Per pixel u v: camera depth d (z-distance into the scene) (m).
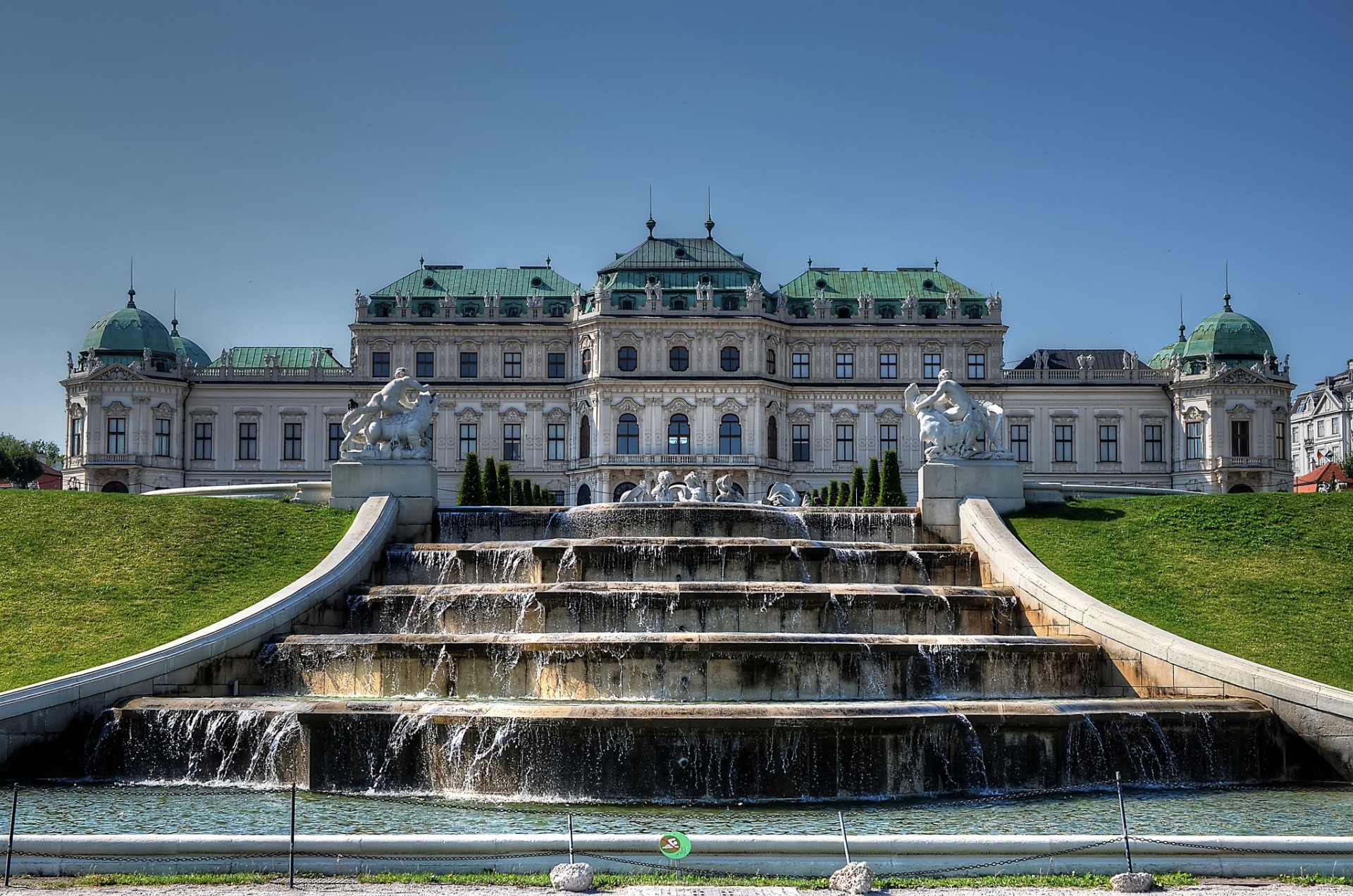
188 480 140.50
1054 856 25.38
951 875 25.09
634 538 50.47
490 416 142.62
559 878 23.83
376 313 143.25
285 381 141.50
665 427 138.38
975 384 143.25
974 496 57.31
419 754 34.12
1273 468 139.88
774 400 141.00
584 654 39.47
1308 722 37.41
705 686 39.50
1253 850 25.58
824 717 33.41
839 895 23.58
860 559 51.00
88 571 48.12
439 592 45.44
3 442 179.88
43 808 31.97
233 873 24.98
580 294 144.75
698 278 142.50
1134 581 48.78
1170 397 143.00
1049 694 42.06
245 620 42.09
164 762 36.00
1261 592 47.62
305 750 35.03
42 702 36.34
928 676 40.94
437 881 24.48
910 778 33.91
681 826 29.73
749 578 49.56
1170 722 36.50
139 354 140.00
